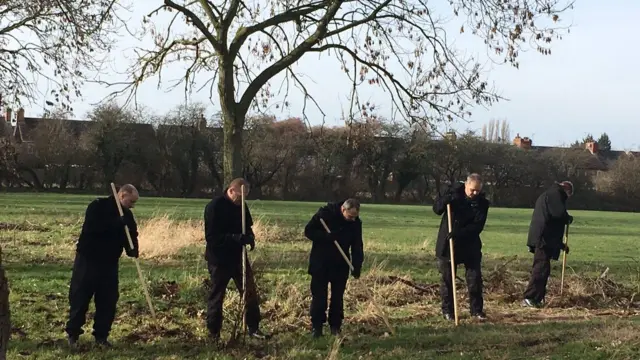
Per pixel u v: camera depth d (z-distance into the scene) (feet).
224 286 24.64
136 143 201.36
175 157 207.41
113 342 24.12
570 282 38.96
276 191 214.28
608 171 254.47
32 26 49.55
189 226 56.95
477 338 25.31
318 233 25.75
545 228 33.86
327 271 26.04
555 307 34.30
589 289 37.11
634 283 41.11
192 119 205.77
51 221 74.79
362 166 212.64
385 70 50.80
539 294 34.24
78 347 22.85
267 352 23.20
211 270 24.59
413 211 151.23
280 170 212.43
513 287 37.91
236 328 23.80
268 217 103.96
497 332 26.61
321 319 25.86
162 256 45.98
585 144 328.49
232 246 24.67
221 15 46.93
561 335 25.84
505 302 35.37
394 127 157.79
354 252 26.18
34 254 45.96
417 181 217.97
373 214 132.16
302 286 35.06
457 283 39.04
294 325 27.66
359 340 24.97
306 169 213.05
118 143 195.52
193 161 209.46
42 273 37.99
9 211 91.04
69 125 202.39
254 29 46.75
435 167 213.25
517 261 54.29
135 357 21.91
